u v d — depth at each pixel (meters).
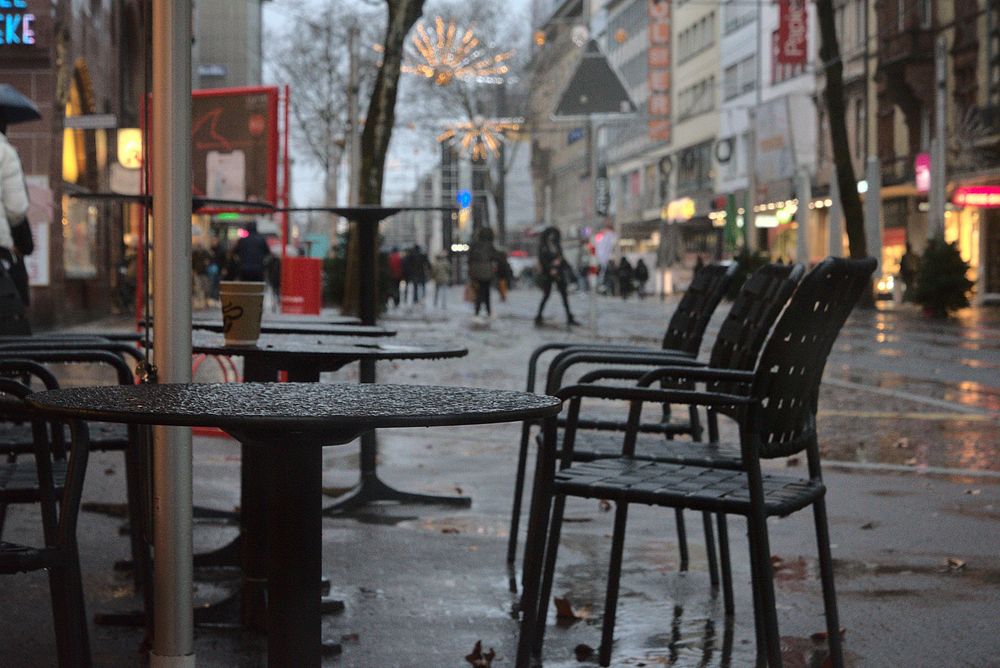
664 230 76.25
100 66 30.86
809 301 4.04
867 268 4.49
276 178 12.00
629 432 4.83
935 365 18.72
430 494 7.63
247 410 2.47
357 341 5.66
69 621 3.40
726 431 11.13
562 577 5.79
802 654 4.64
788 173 55.84
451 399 2.76
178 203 3.39
